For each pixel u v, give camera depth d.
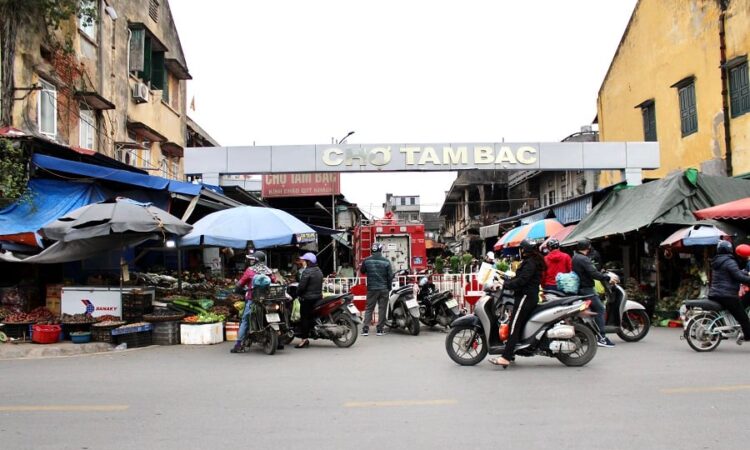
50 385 7.35
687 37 20.02
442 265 20.86
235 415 5.82
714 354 9.14
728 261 9.39
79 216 10.50
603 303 10.78
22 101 13.38
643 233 14.73
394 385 7.22
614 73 25.17
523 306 8.09
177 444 4.90
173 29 22.73
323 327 10.54
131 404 6.31
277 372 8.24
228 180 35.88
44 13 13.87
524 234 20.08
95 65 16.66
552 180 32.19
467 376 7.73
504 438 4.96
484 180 39.75
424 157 16.19
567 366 8.29
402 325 12.58
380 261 12.61
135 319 11.15
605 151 16.62
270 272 10.48
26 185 11.85
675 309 13.25
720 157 18.28
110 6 17.25
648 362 8.48
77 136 15.57
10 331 10.67
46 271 12.70
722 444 4.74
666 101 21.28
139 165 19.16
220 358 9.59
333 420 5.61
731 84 17.94
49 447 4.84
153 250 15.53
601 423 5.36
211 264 19.02
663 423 5.34
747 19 17.19
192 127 25.41
